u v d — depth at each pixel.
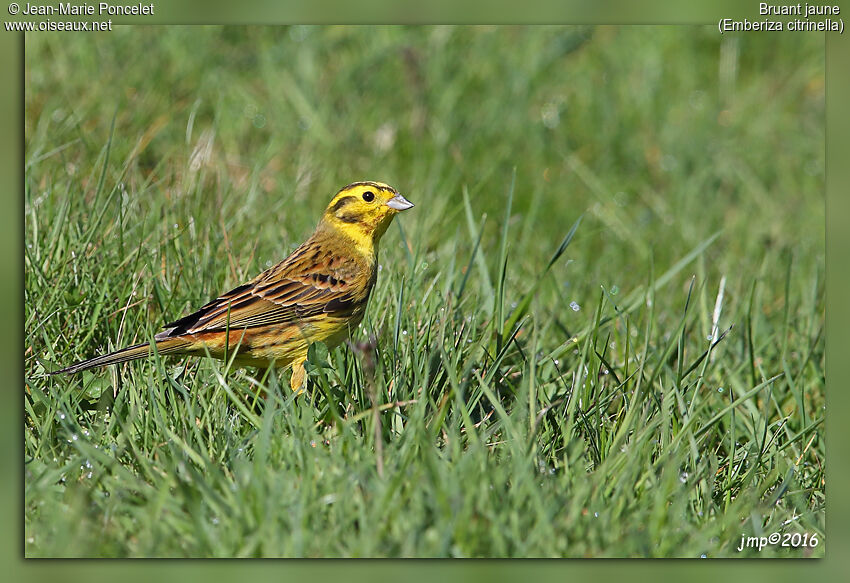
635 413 8.36
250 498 6.77
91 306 9.64
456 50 18.25
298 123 15.84
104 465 7.25
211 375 8.81
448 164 15.67
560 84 18.48
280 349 9.55
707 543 6.90
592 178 15.95
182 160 13.62
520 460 7.07
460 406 7.63
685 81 19.12
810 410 10.11
